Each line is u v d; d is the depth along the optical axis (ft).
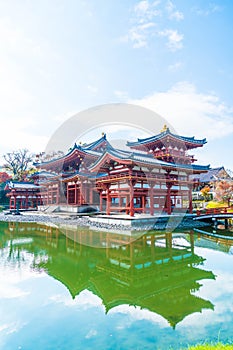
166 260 39.60
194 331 17.78
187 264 37.24
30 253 43.52
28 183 137.28
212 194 151.53
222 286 27.50
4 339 17.13
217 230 71.05
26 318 20.17
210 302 23.11
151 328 18.38
